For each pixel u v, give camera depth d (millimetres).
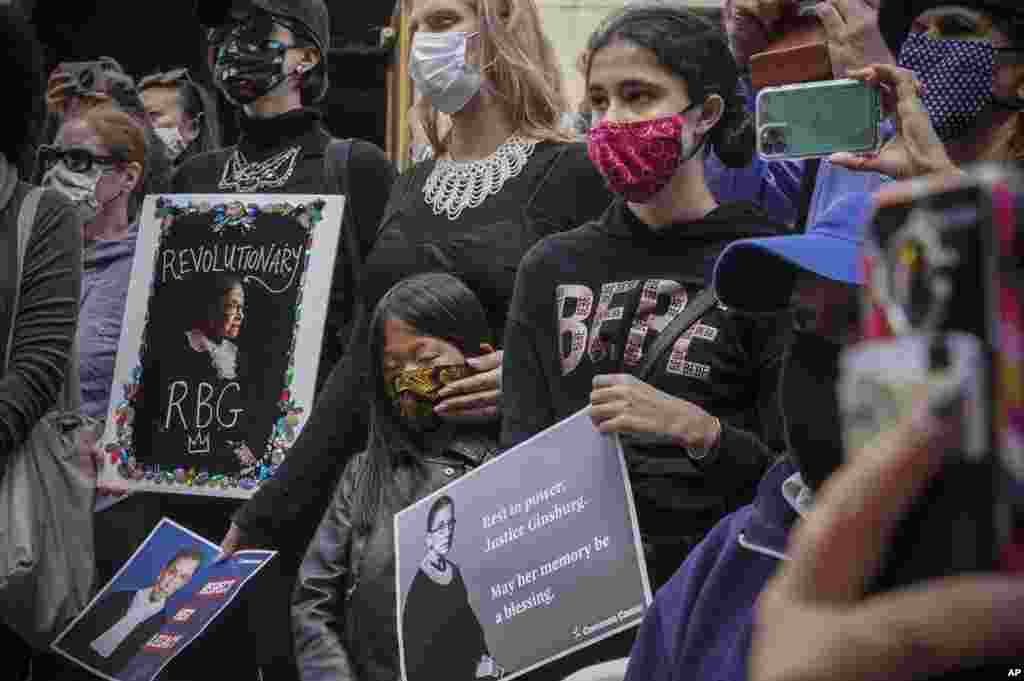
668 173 3049
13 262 3930
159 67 5230
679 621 1937
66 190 4570
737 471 2865
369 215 4266
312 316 4168
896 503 719
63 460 3959
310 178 4328
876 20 2949
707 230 3076
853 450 738
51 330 3930
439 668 2996
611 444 2883
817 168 3424
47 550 3896
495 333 3568
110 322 4457
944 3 2232
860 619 720
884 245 733
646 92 3082
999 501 691
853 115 2504
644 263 3088
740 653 1810
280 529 3863
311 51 4438
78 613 3947
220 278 4289
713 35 3148
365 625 3391
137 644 3729
